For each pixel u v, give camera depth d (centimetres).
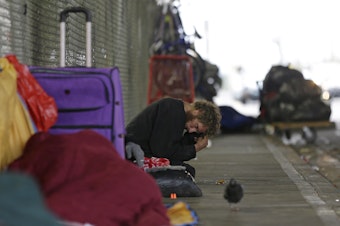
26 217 674
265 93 2900
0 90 923
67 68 1061
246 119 3034
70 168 874
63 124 1045
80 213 841
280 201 1248
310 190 1388
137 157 1284
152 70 2761
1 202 677
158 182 1260
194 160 1973
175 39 3109
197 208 1174
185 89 2755
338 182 1592
